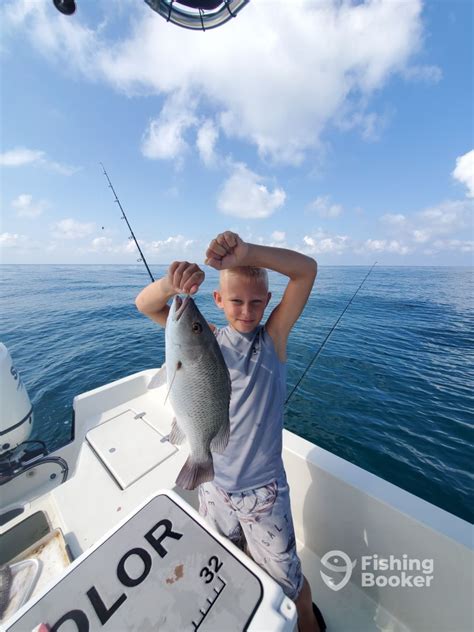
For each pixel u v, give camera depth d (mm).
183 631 995
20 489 2402
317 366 7426
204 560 1188
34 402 5816
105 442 2496
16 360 7883
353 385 6418
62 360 7852
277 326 1663
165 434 2607
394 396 5938
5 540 1797
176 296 1373
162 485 2080
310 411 5395
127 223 3146
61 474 2586
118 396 3127
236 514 1521
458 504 3535
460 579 1456
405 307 15930
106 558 1182
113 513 1888
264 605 1050
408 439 4633
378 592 1794
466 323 12172
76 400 2887
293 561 1493
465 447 4449
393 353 8391
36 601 1049
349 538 1896
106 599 1063
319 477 1997
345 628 1724
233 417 1511
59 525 1854
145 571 1149
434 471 3996
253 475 1477
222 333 1682
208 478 1321
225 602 1063
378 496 1732
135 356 8117
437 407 5527
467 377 6832
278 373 1590
